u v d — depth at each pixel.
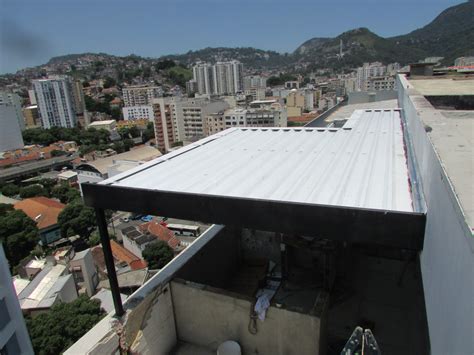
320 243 5.46
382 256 6.41
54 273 23.02
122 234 35.12
